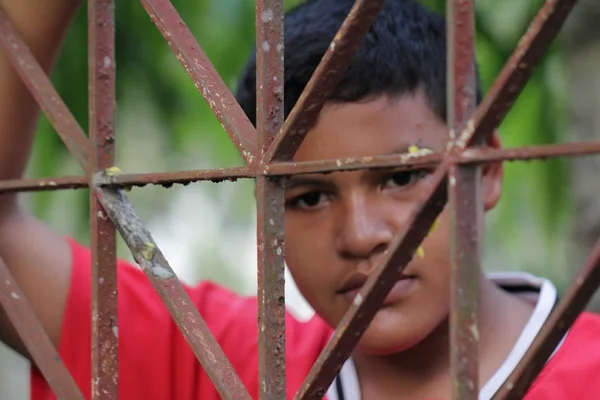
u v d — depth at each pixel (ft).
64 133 6.17
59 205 19.38
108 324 5.92
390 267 4.48
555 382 7.61
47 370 6.06
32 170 17.38
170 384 8.83
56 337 8.55
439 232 7.19
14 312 6.24
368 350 7.47
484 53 15.80
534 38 4.01
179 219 34.14
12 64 6.66
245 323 9.30
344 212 7.16
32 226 8.61
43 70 7.06
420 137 7.25
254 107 8.59
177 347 8.96
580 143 3.93
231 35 16.98
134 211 5.88
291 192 7.39
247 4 16.94
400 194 7.07
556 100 16.06
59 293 8.52
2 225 8.27
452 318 4.24
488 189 8.07
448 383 8.27
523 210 20.70
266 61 5.09
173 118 18.20
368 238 6.98
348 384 8.46
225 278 37.37
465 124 4.27
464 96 4.28
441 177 4.30
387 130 7.15
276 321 5.03
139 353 8.86
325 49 7.78
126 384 8.79
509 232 21.81
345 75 7.09
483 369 8.04
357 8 4.55
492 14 15.84
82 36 16.08
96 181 5.90
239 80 9.58
